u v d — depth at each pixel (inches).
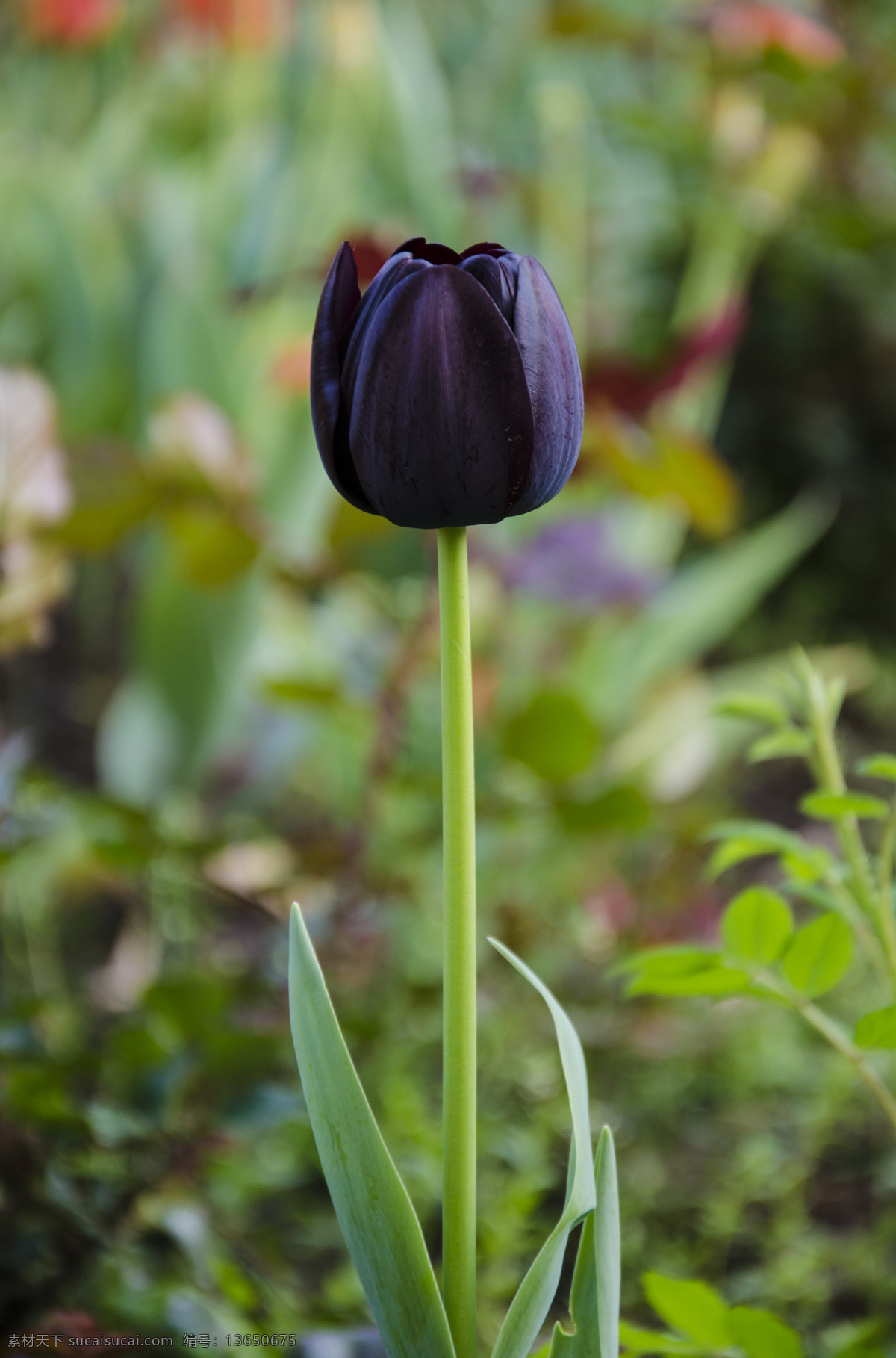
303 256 112.3
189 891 66.6
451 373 33.0
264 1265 44.1
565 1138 62.6
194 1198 44.3
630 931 70.8
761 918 36.5
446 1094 34.2
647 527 99.0
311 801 106.8
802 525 158.6
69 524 53.5
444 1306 34.2
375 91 116.3
